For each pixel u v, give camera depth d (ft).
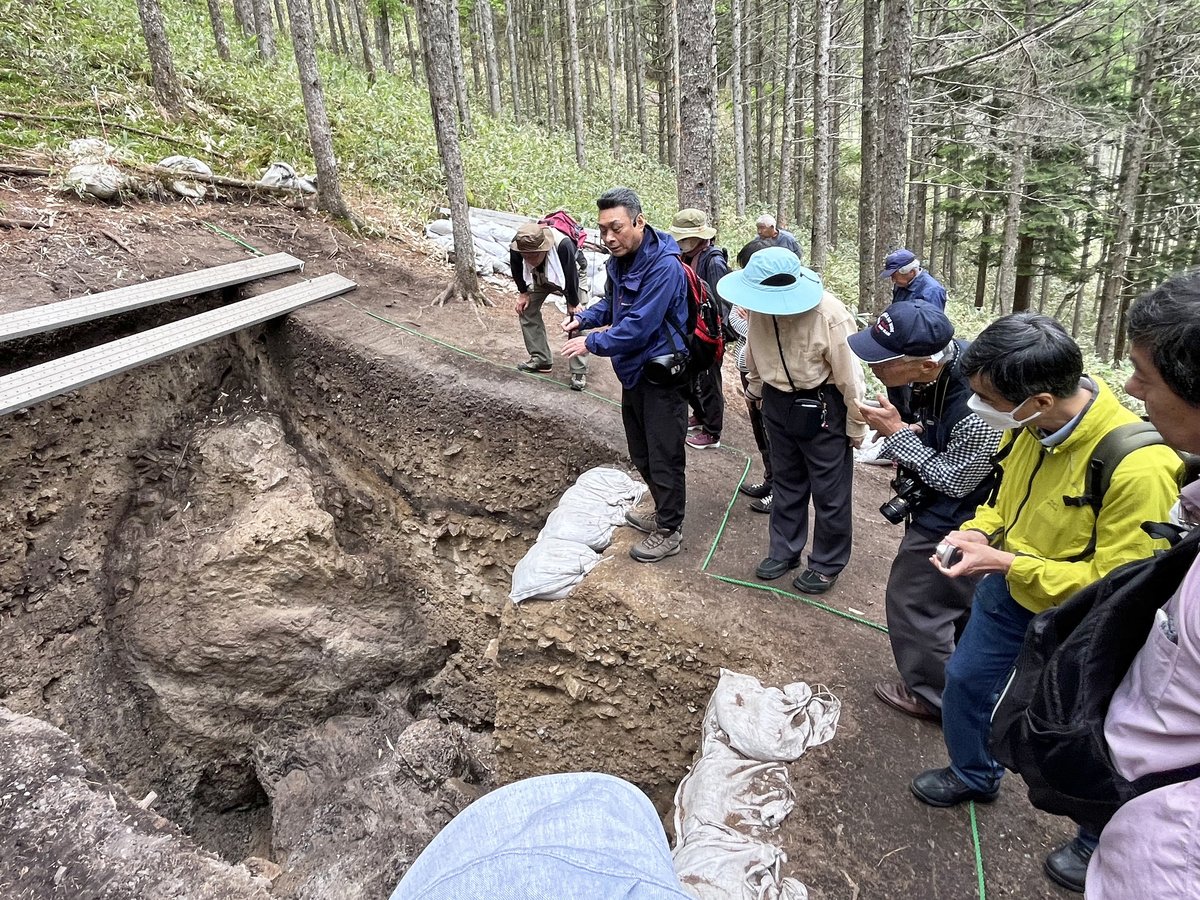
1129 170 50.65
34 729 11.06
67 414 17.99
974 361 6.10
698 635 12.19
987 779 8.49
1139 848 3.84
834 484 11.45
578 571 14.11
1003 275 46.93
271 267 23.35
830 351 10.17
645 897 2.55
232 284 22.00
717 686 11.30
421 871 2.79
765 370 10.98
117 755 18.95
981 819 8.70
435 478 19.81
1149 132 49.29
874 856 8.41
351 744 20.58
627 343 11.41
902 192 27.66
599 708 13.70
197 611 19.15
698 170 22.88
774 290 9.88
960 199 58.23
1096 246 84.94
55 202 22.30
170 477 20.18
